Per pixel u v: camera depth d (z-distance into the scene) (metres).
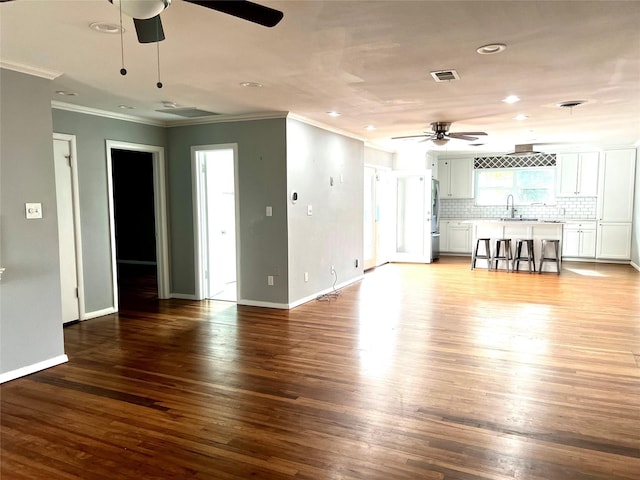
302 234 5.94
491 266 8.81
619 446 2.47
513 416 2.83
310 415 2.86
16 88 3.48
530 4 2.42
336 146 6.82
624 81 4.01
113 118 5.48
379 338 4.45
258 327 4.89
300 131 5.82
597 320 5.04
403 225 9.97
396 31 2.80
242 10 1.87
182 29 2.76
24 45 3.06
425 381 3.39
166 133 6.22
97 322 5.14
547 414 2.85
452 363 3.76
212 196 6.43
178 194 6.25
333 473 2.24
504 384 3.32
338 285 6.97
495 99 4.72
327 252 6.62
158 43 3.02
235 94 4.48
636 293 6.45
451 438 2.57
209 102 4.86
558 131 7.06
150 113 5.49
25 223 3.56
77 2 2.39
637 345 4.18
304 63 3.46
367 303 5.97
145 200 9.52
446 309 5.61
